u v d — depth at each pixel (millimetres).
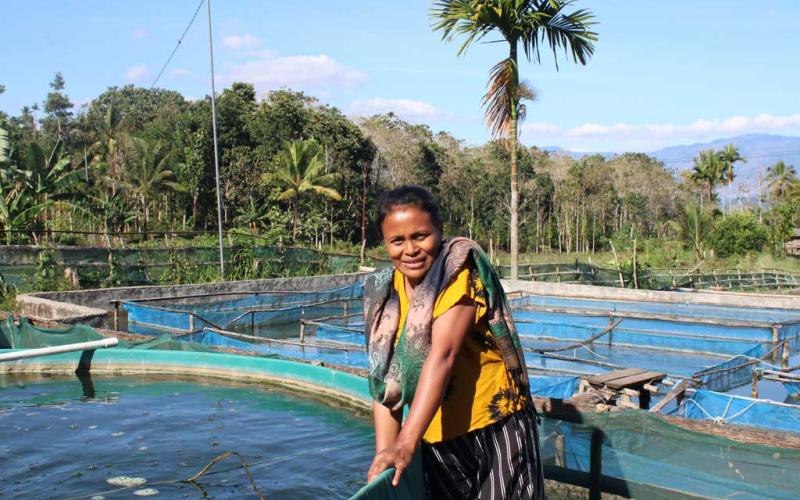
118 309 14930
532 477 2248
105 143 39812
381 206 2164
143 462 5809
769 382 11977
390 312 2291
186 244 25891
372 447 6324
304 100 45469
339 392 7672
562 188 52188
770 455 3873
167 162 36344
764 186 61781
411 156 45719
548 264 26578
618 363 13695
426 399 2018
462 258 2109
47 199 23547
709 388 10461
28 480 5363
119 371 9281
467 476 2295
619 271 26422
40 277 17047
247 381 8664
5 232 20578
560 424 4477
